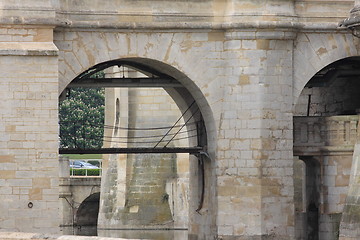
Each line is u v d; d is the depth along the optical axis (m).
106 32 59.97
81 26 59.44
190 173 67.38
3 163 58.16
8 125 58.19
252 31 60.78
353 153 61.94
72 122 115.94
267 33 60.88
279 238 61.03
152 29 60.31
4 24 58.00
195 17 60.84
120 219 84.38
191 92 62.59
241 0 60.81
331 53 62.09
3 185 58.16
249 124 60.97
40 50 58.12
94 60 59.81
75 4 59.62
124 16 60.12
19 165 58.25
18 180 58.22
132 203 83.94
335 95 69.44
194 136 65.88
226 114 61.09
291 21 60.94
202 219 64.50
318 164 63.34
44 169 58.38
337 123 63.09
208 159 62.84
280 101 61.19
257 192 60.88
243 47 60.91
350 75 66.69
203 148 63.31
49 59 58.38
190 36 60.94
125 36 60.19
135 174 84.19
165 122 81.69
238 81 60.97
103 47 59.91
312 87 68.94
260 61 60.94
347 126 63.09
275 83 61.12
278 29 60.81
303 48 61.81
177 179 82.62
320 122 63.22
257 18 60.69
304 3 61.69
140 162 84.06
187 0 60.84
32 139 58.31
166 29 60.53
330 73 65.44
